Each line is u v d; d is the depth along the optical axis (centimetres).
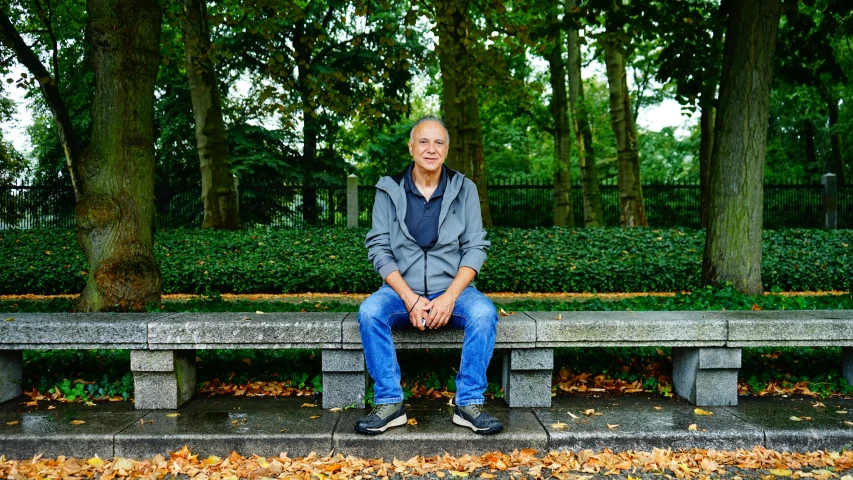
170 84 2047
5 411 351
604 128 2450
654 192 1702
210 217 1368
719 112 641
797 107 2189
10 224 1552
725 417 341
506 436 311
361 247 1223
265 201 1622
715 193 638
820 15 1066
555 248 1190
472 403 322
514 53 876
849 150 2523
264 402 373
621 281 1042
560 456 305
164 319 358
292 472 289
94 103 488
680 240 1248
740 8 616
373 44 2075
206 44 902
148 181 497
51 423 327
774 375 406
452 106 1234
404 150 2456
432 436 310
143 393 357
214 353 414
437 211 350
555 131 1697
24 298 961
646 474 290
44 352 408
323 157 2297
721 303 521
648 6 821
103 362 399
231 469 291
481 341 320
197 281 1023
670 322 354
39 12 671
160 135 2070
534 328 351
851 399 380
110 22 480
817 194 1647
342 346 349
